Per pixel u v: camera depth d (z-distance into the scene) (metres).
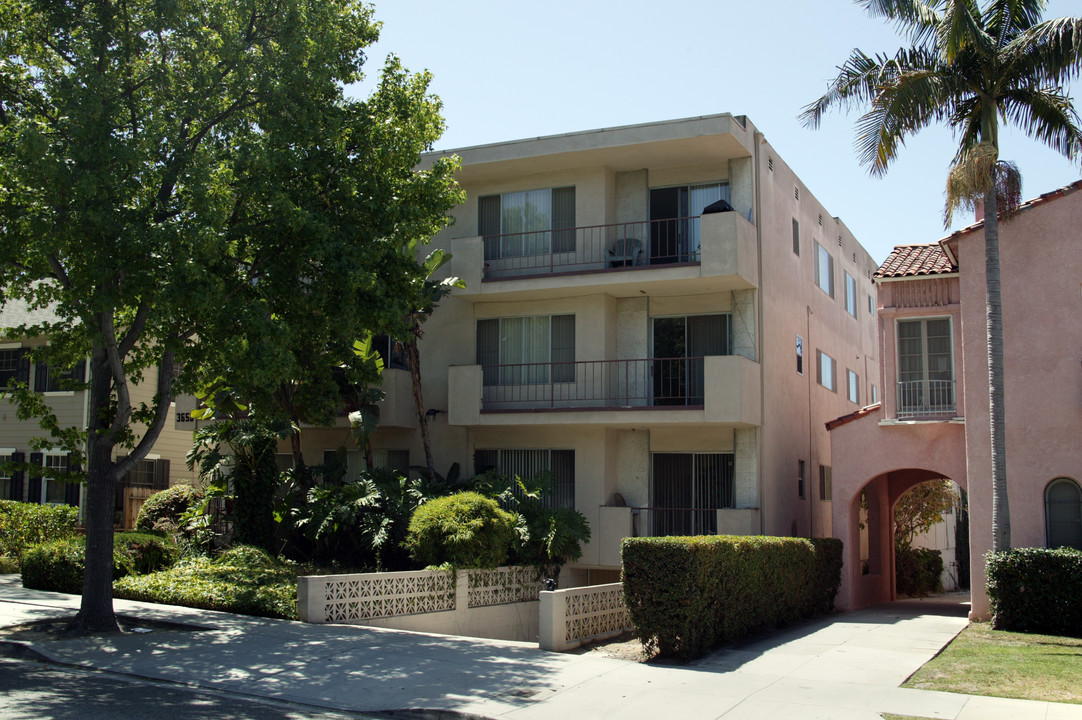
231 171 13.23
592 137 22.20
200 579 17.70
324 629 14.70
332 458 22.92
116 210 12.46
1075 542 17.52
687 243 22.91
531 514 20.69
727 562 14.51
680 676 11.91
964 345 18.95
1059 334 18.06
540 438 23.23
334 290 14.87
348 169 15.48
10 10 13.35
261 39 14.54
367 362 19.53
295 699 10.40
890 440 21.03
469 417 22.70
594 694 10.77
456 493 20.19
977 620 18.19
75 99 12.35
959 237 19.12
